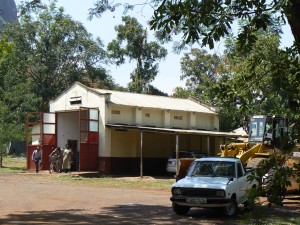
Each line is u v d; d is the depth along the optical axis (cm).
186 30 587
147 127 3184
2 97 4481
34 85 5584
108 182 2572
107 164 3153
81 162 3077
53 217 1273
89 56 5825
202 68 5466
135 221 1228
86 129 3192
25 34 5619
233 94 548
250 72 544
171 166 3128
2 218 1240
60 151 3158
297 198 1783
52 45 5738
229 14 568
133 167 3353
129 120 3309
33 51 5716
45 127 3394
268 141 1980
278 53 522
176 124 3591
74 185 2342
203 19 573
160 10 586
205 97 3928
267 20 529
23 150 5859
